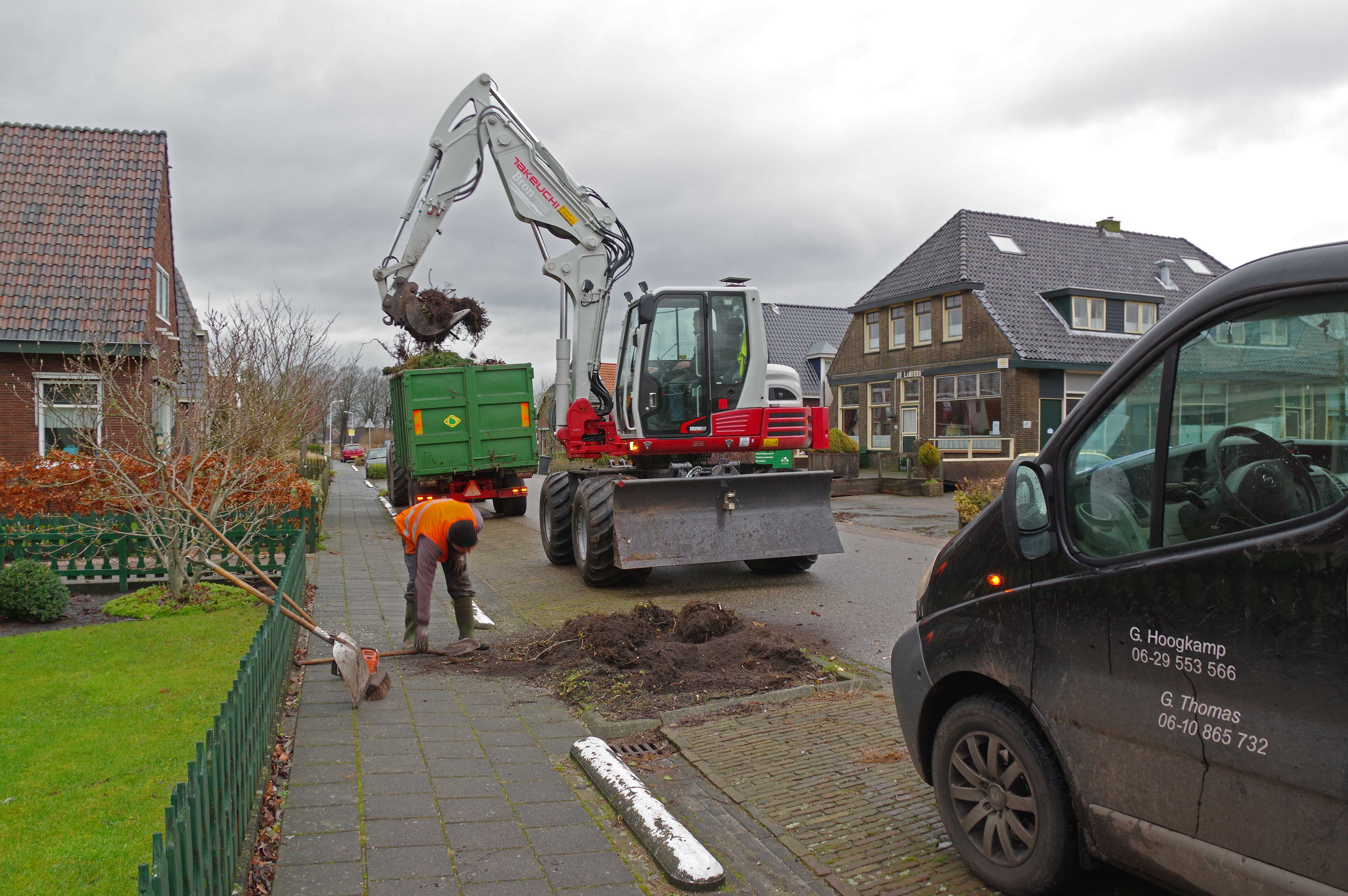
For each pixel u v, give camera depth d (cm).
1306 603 222
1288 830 223
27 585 730
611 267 1227
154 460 798
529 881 324
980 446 2489
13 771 414
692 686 560
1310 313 234
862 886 326
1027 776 297
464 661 632
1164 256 3083
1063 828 287
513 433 1548
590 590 936
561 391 1236
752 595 894
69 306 1609
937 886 323
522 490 1627
